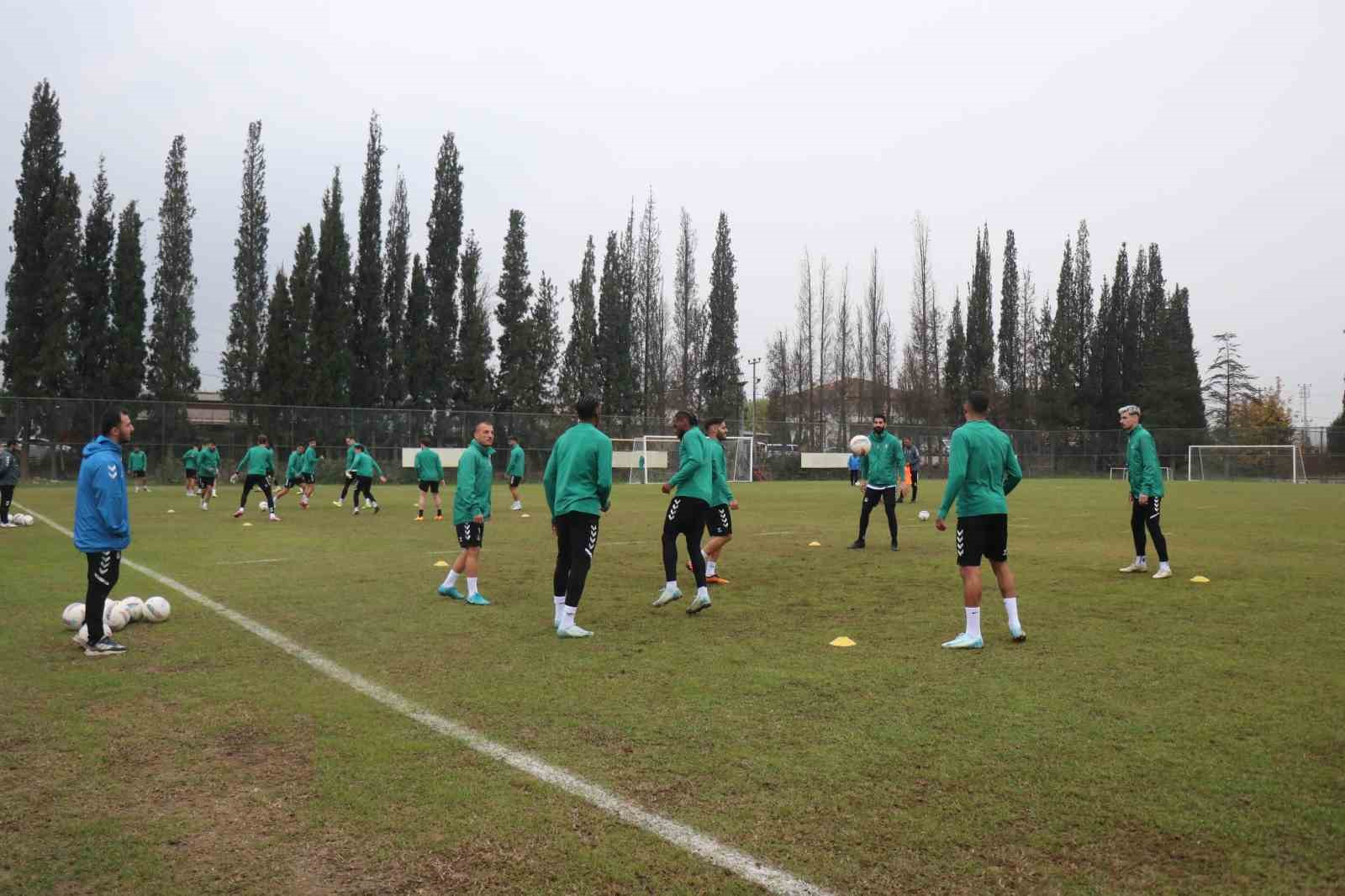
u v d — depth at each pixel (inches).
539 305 2001.7
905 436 2084.2
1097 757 162.2
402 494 1158.3
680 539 575.2
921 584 379.6
